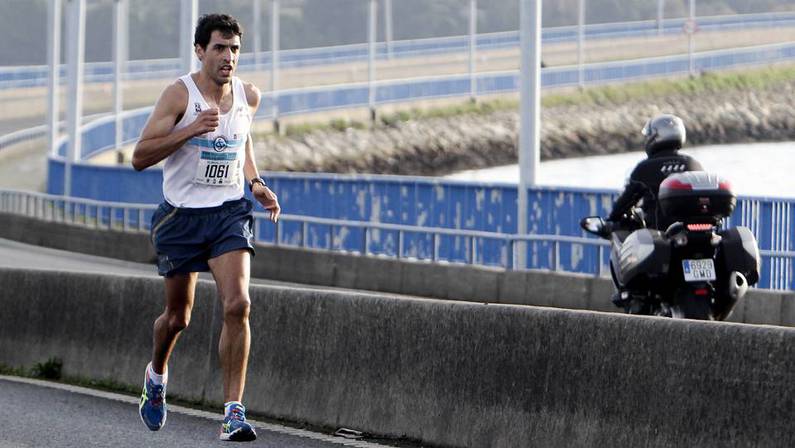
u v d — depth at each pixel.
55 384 30.98
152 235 22.64
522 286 58.53
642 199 33.59
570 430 21.11
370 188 71.81
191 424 25.67
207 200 22.17
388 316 24.56
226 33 21.92
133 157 21.95
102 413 26.97
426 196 68.00
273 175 78.81
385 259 66.69
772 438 18.52
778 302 46.81
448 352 23.36
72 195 108.31
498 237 60.50
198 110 21.89
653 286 31.56
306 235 73.50
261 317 27.27
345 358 25.30
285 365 26.52
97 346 31.28
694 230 31.06
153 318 29.98
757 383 18.78
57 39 126.00
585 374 21.05
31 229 98.88
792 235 49.53
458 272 62.22
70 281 32.31
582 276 55.69
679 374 19.72
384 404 24.33
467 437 22.72
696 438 19.36
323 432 25.00
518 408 22.02
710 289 31.31
